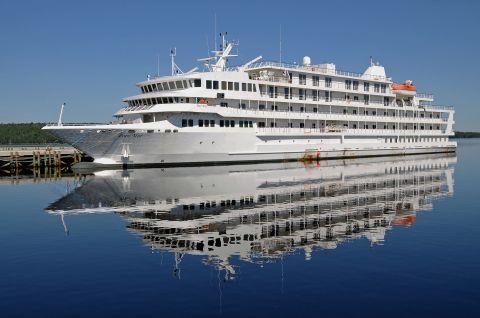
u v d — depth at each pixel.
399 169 62.69
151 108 60.34
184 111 59.75
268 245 21.55
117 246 21.58
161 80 63.31
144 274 17.44
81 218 28.64
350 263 18.66
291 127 73.44
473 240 22.47
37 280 16.92
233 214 29.30
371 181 47.69
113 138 57.59
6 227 26.30
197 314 13.87
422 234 23.78
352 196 37.16
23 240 23.09
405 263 18.67
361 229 24.92
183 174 53.69
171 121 60.28
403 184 45.50
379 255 19.80
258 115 67.12
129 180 48.34
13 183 49.78
